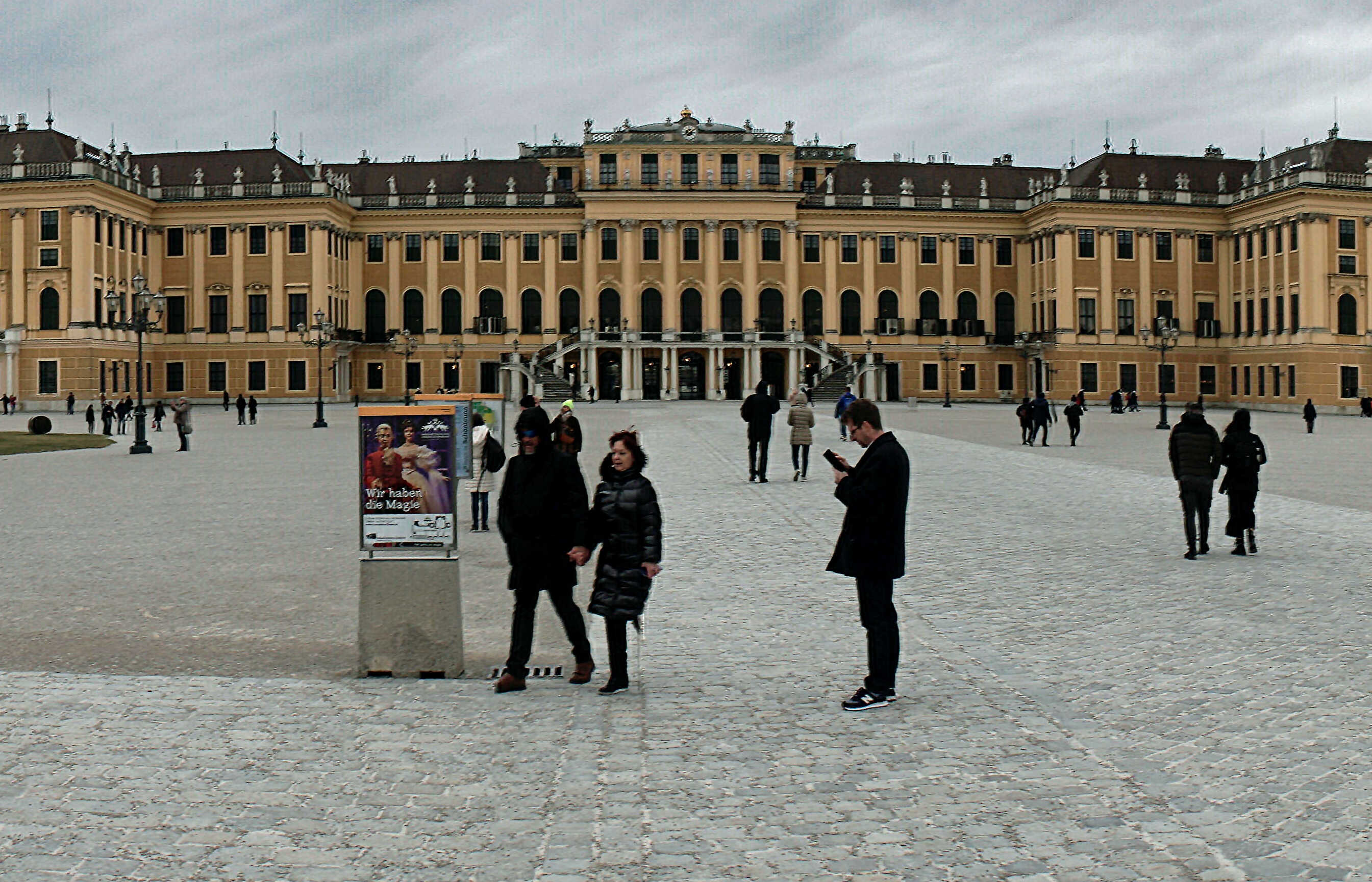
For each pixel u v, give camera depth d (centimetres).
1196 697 1142
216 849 805
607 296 11256
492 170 11719
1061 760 962
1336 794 882
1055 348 10756
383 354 11381
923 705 1117
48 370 9500
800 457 4069
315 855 793
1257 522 2438
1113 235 10844
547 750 997
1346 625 1461
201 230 10662
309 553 2075
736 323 11250
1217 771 933
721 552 2042
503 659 1330
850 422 1154
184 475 3603
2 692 1177
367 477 1240
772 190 11100
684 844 804
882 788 902
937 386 11481
